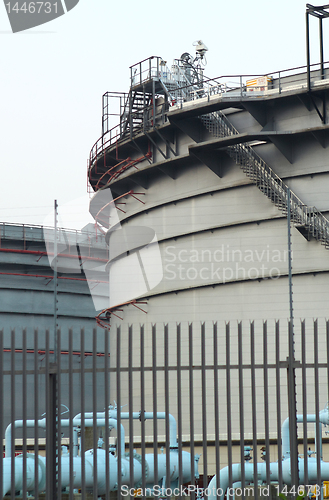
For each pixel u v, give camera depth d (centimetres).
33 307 6312
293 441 1323
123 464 2148
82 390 1293
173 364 3988
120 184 4662
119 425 1307
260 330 3688
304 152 3669
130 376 1310
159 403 4025
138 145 4422
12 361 1279
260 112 3728
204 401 1305
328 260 3550
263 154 3816
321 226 3509
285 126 3694
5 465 2005
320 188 3606
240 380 1327
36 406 1288
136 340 4331
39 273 6481
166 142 4203
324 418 2298
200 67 4916
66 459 2147
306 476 1310
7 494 2080
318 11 3522
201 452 3231
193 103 3844
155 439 1310
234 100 3647
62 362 6009
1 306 6172
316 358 1332
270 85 3772
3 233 6344
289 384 1335
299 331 3562
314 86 3531
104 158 4791
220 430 3625
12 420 1263
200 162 4084
